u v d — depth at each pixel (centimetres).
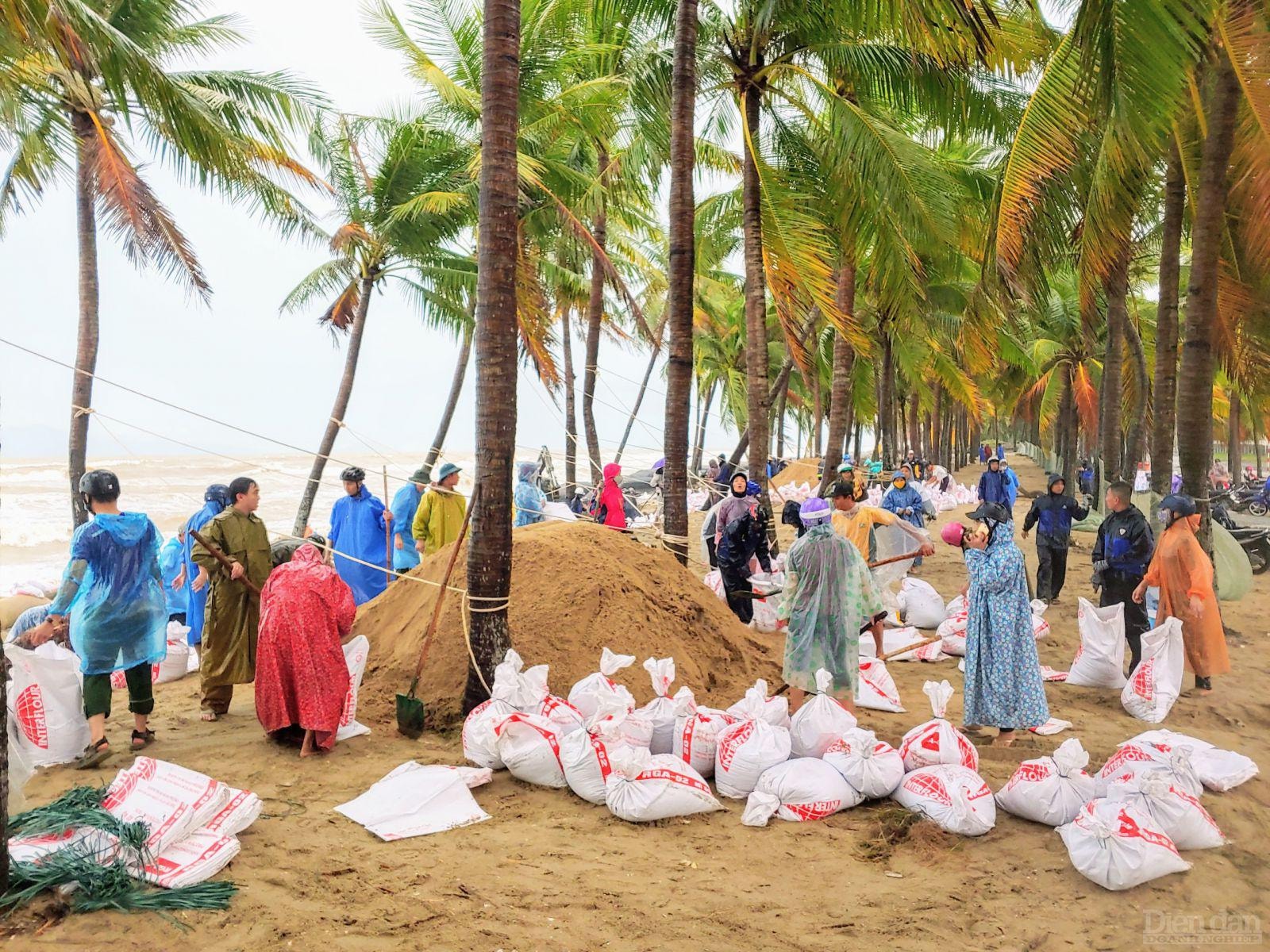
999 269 893
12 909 319
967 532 577
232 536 584
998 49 948
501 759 488
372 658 657
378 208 1669
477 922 327
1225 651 704
